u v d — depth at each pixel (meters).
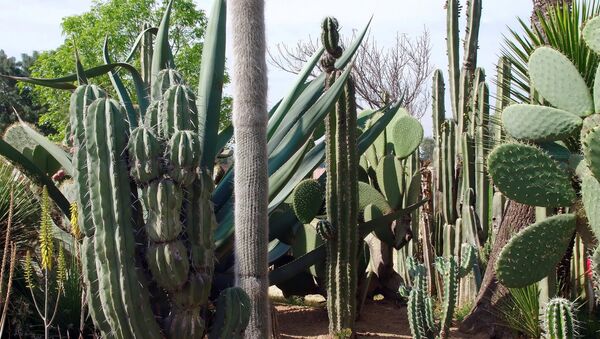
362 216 7.42
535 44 5.43
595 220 4.39
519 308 5.40
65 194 6.14
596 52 4.68
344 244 5.54
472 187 6.93
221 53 4.95
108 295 3.50
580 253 5.58
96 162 3.50
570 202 4.70
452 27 7.37
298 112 5.57
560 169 4.69
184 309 3.72
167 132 3.81
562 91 4.79
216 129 4.93
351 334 5.63
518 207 5.83
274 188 5.28
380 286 7.36
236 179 3.81
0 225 5.09
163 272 3.59
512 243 4.63
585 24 4.82
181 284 3.65
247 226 3.77
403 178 7.50
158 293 3.79
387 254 7.33
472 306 6.18
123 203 3.52
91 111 3.53
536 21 6.32
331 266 5.62
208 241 3.78
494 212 6.67
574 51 5.21
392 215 6.31
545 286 5.12
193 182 3.74
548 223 4.66
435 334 4.82
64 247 5.29
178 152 3.57
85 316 5.01
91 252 3.61
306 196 6.15
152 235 3.59
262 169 3.79
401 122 7.57
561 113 4.73
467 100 7.09
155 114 3.95
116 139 3.52
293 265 5.83
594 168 4.24
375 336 5.94
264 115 3.80
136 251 3.68
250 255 3.77
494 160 4.64
